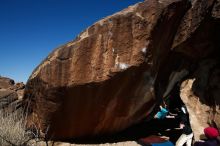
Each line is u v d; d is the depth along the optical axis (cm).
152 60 550
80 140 605
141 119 654
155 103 632
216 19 523
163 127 726
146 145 594
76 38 560
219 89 567
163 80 647
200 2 541
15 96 677
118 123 612
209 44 580
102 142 605
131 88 561
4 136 509
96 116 574
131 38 534
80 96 548
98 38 539
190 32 560
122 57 535
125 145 595
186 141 577
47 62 556
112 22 538
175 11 543
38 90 566
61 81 539
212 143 454
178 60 642
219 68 587
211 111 576
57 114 558
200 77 611
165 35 564
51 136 579
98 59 537
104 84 538
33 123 592
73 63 539
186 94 627
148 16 532
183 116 611
